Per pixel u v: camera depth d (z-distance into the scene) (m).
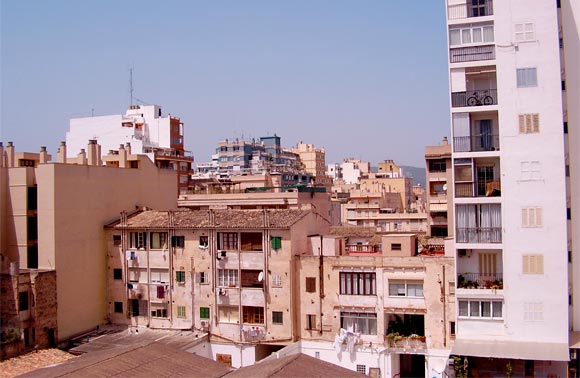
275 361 43.59
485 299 50.38
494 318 50.12
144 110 128.75
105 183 66.06
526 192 49.62
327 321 57.03
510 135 50.16
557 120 49.19
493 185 51.00
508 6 50.66
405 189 169.62
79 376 40.16
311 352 57.38
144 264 63.31
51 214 59.78
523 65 50.09
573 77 50.66
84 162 76.19
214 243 60.38
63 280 60.31
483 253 51.75
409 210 141.38
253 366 43.84
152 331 62.03
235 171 163.62
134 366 42.88
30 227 61.75
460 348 48.28
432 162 89.19
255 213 61.97
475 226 50.72
